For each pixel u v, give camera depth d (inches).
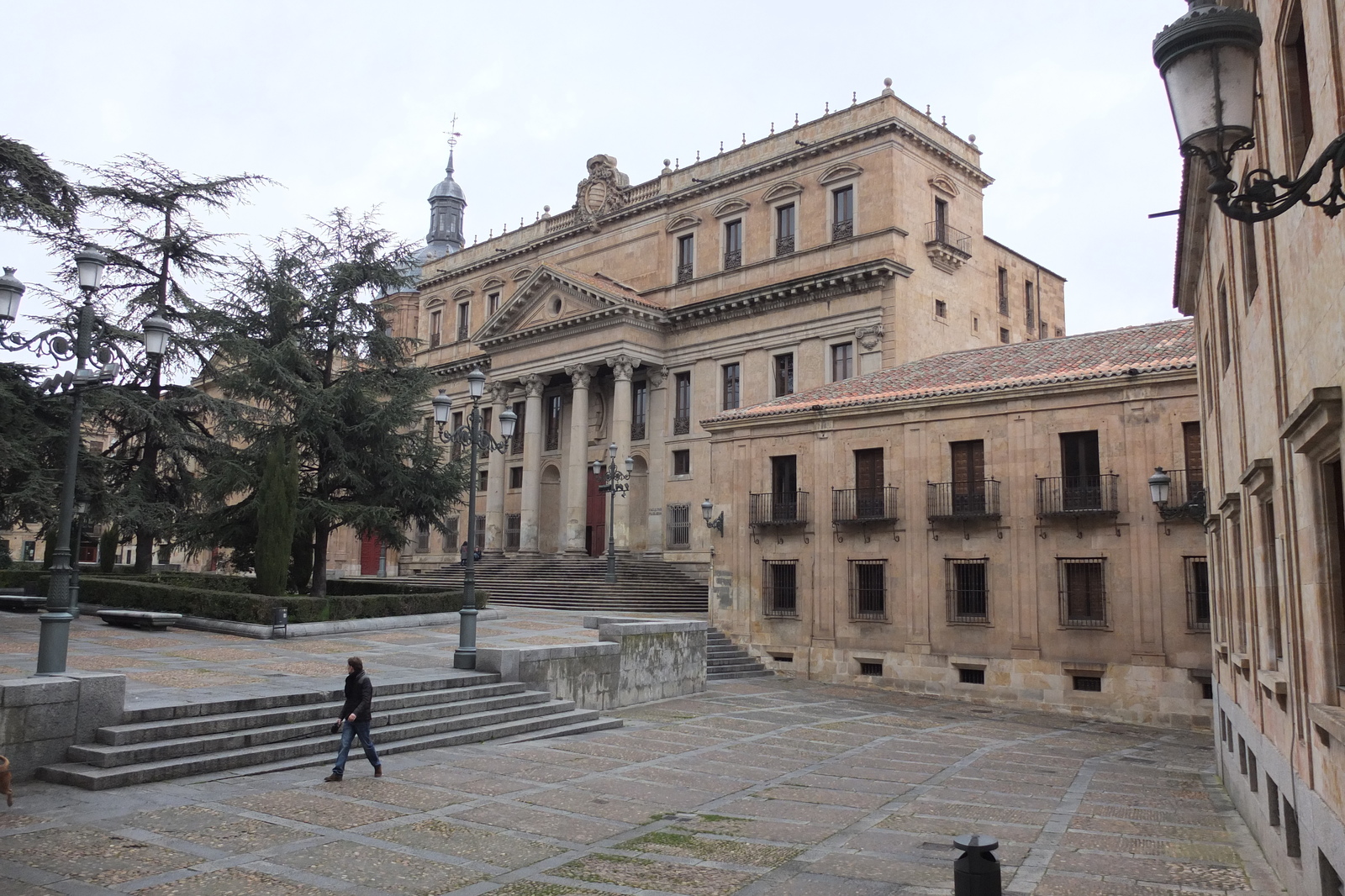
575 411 1846.7
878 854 390.6
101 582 1160.8
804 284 1606.8
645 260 1967.3
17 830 374.0
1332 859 269.6
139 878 325.4
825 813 468.1
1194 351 930.7
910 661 1045.2
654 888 338.0
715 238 1846.7
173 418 1253.1
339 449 1263.5
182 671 682.2
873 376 1283.2
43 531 1115.3
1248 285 427.2
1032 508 981.8
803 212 1713.8
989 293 1790.1
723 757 615.8
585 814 443.8
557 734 673.6
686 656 966.4
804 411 1157.1
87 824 386.9
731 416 1223.5
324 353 1358.3
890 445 1095.0
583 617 1178.0
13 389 975.6
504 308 1979.6
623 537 1782.7
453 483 1349.7
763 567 1184.8
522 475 2009.1
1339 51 241.8
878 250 1584.6
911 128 1615.4
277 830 391.9
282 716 552.4
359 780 490.6
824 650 1116.5
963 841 257.8
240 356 1264.8
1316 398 248.8
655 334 1824.6
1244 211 186.4
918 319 1581.0
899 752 668.7
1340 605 273.1
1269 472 356.5
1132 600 913.5
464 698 679.1
